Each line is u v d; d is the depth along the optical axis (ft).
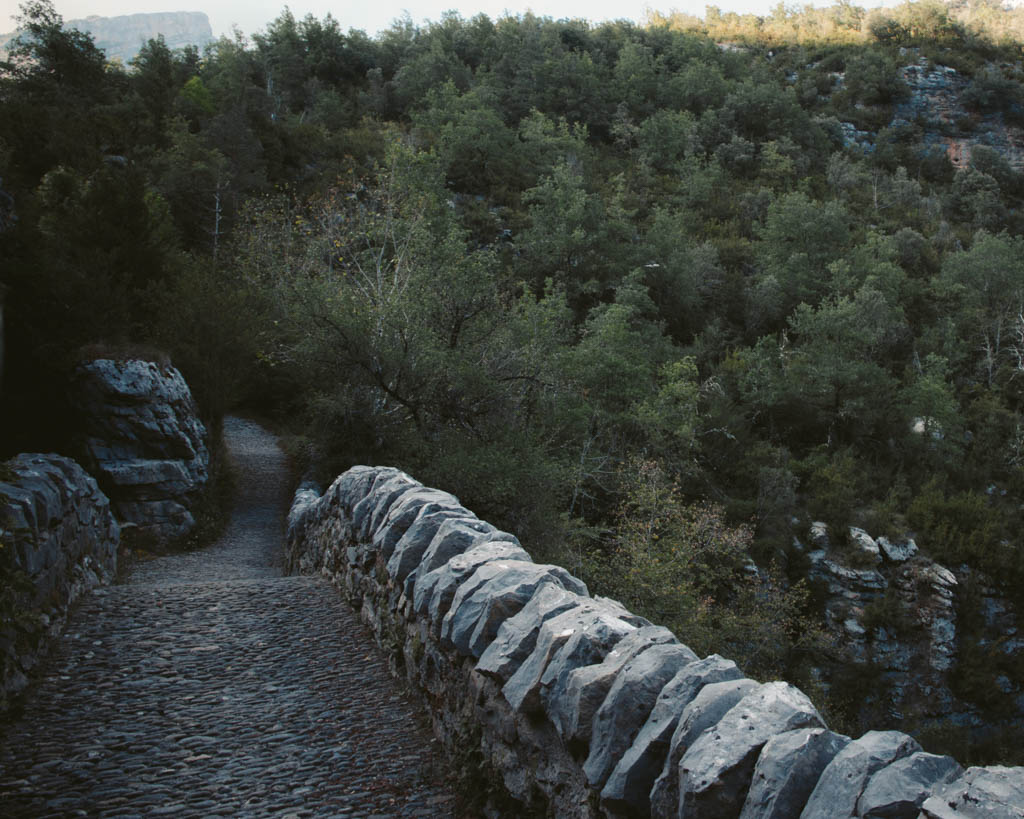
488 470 54.29
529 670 10.98
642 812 8.37
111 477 51.52
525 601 12.77
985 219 328.49
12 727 14.64
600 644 10.30
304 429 77.87
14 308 49.80
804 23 532.73
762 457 136.46
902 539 119.34
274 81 333.42
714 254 222.28
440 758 13.70
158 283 66.44
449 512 18.48
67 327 52.90
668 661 9.14
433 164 157.89
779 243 237.86
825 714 87.30
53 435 51.52
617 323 127.44
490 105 327.06
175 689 16.90
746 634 82.02
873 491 135.95
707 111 349.20
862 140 401.08
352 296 66.95
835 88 441.27
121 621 21.88
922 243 265.54
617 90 370.32
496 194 235.40
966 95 423.64
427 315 67.51
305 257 84.33
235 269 105.81
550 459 67.82
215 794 12.42
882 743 6.86
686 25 548.72
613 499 94.84
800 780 6.86
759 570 105.40
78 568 25.52
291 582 27.91
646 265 185.68
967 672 108.68
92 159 79.82
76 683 17.01
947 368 186.70
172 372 57.88
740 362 172.76
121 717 15.34
